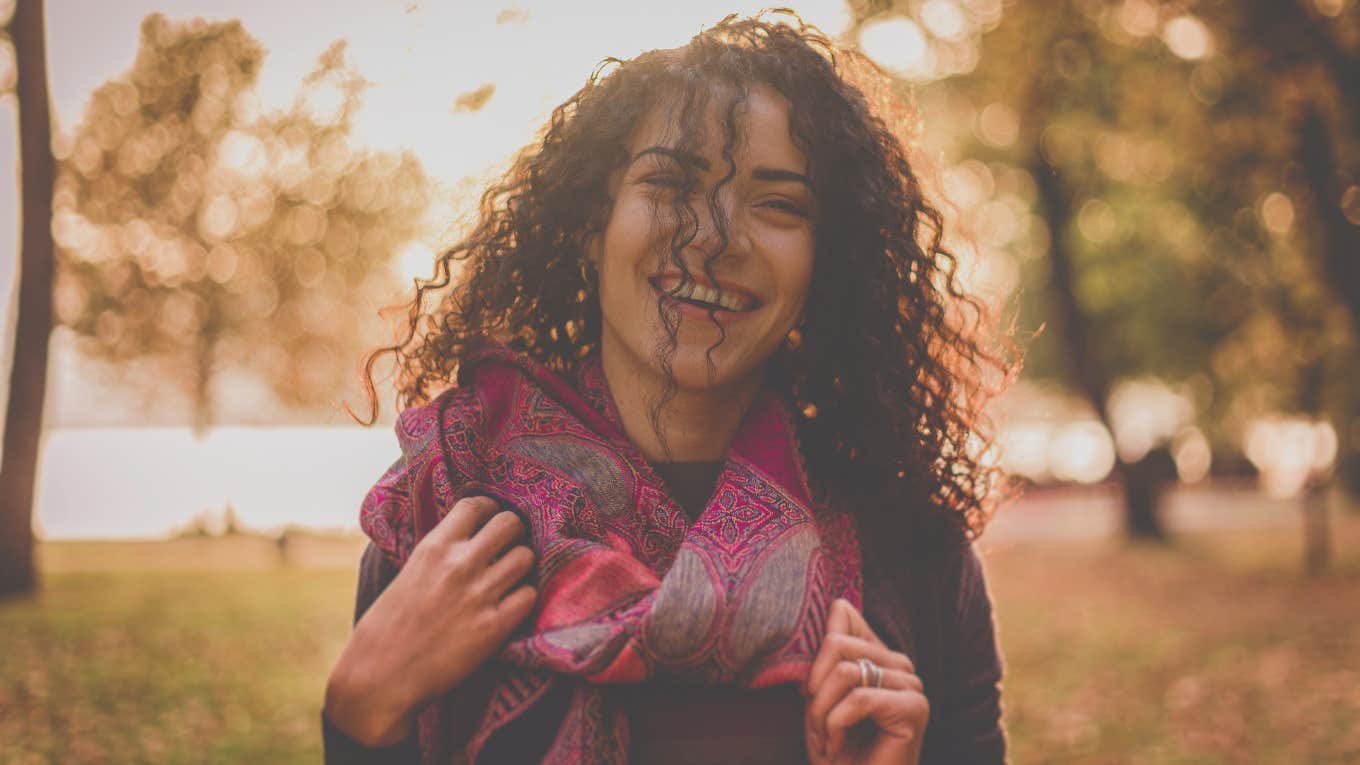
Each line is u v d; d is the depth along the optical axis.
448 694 1.43
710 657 1.34
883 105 1.81
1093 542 21.12
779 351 1.69
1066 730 7.47
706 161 1.40
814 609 1.40
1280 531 22.38
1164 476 23.58
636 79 1.49
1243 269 15.20
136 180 17.23
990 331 1.85
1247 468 35.06
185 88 15.03
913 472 1.64
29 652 9.01
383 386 1.77
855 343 1.64
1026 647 10.52
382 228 13.47
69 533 23.08
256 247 18.20
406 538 1.45
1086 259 17.92
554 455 1.48
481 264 1.68
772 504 1.46
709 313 1.39
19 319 12.16
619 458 1.47
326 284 18.16
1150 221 16.56
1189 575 15.74
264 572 15.62
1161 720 7.71
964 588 1.65
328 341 19.88
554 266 1.62
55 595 12.30
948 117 15.98
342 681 1.34
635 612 1.35
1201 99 12.16
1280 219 13.38
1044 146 16.41
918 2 12.71
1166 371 18.08
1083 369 19.95
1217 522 25.30
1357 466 27.89
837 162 1.50
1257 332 16.58
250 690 7.93
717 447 1.54
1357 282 11.52
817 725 1.35
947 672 1.61
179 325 20.92
